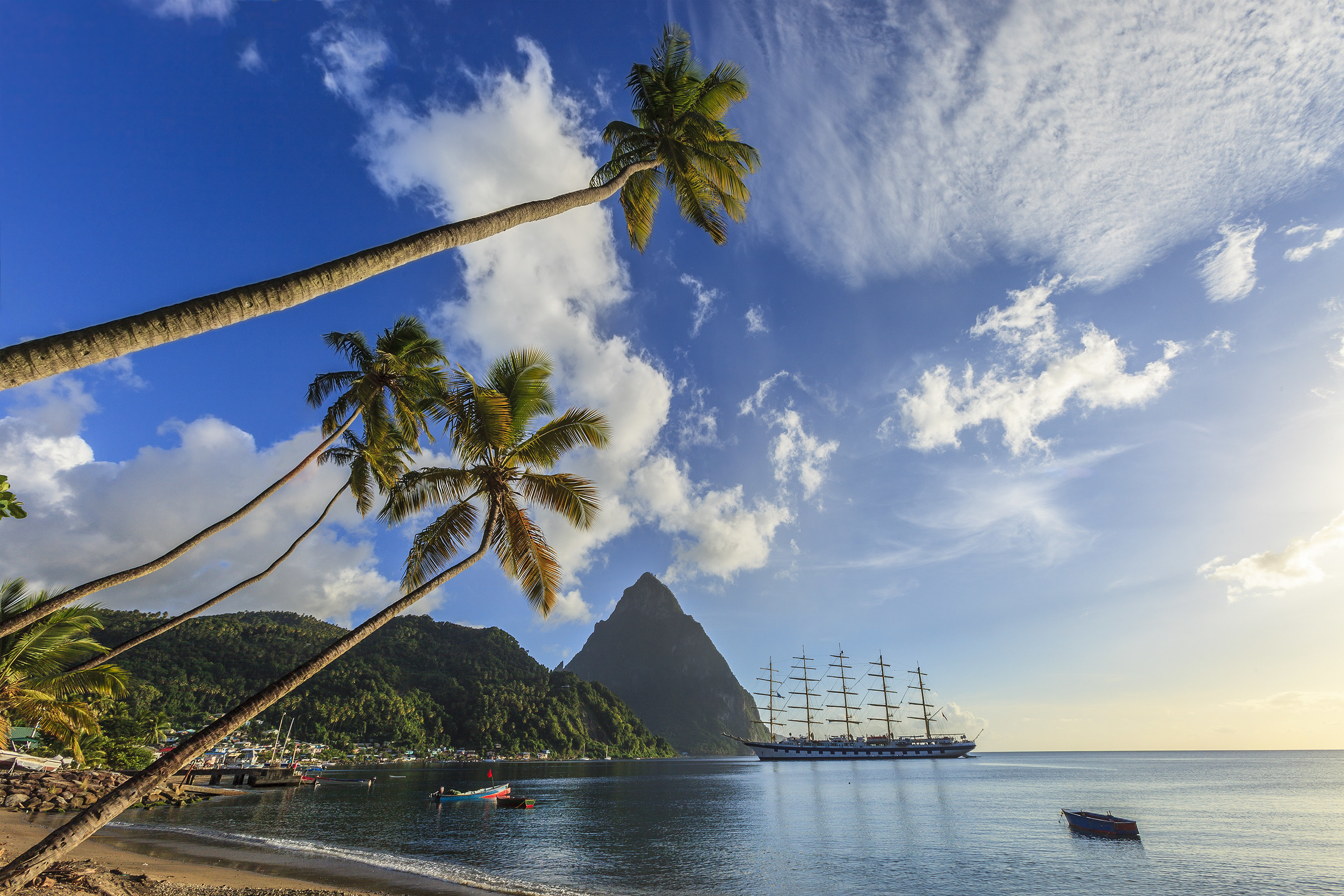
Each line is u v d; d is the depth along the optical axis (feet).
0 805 117.70
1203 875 97.60
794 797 248.32
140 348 17.97
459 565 46.37
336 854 101.35
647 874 94.79
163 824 130.82
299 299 21.59
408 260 25.99
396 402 73.00
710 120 52.75
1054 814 184.03
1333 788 296.71
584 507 54.24
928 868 102.06
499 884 82.99
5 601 67.15
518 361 55.83
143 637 65.67
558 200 36.65
